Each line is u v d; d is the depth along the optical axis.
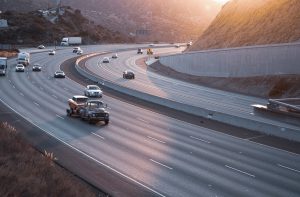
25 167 20.17
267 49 68.00
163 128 37.12
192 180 23.48
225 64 76.00
